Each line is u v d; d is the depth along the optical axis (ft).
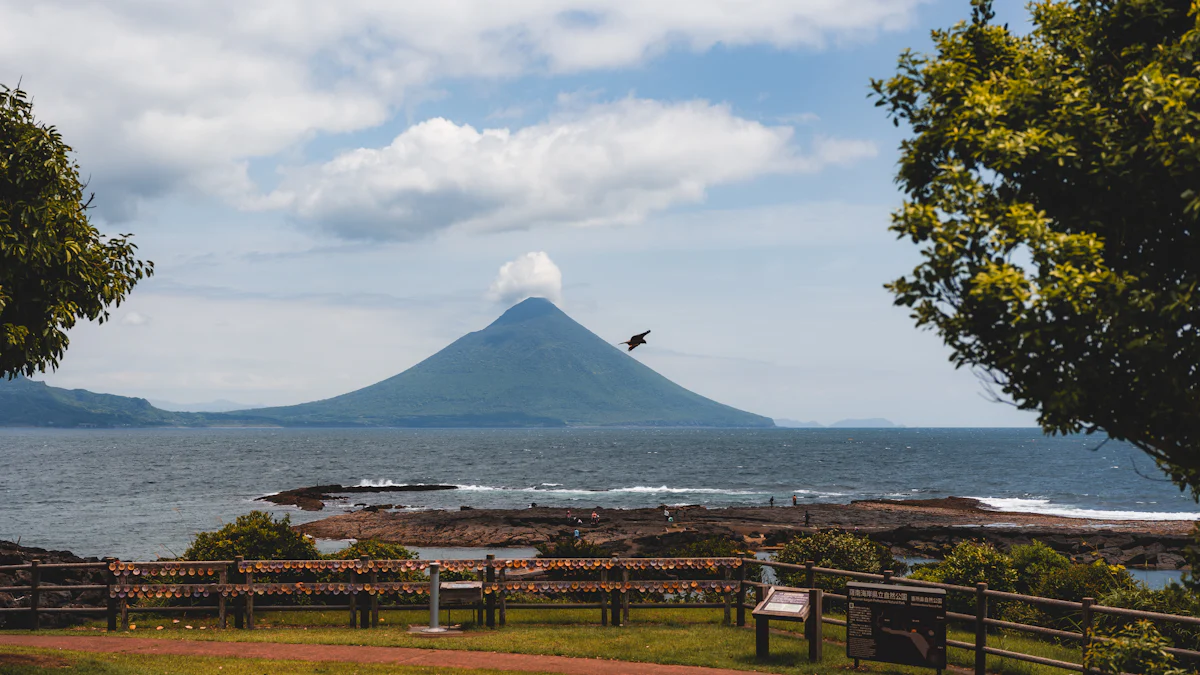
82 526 216.13
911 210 30.53
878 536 180.45
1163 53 30.63
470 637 53.36
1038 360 28.91
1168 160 28.37
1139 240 31.48
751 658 48.16
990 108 31.22
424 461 619.26
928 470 494.18
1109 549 159.94
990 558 63.26
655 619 61.87
